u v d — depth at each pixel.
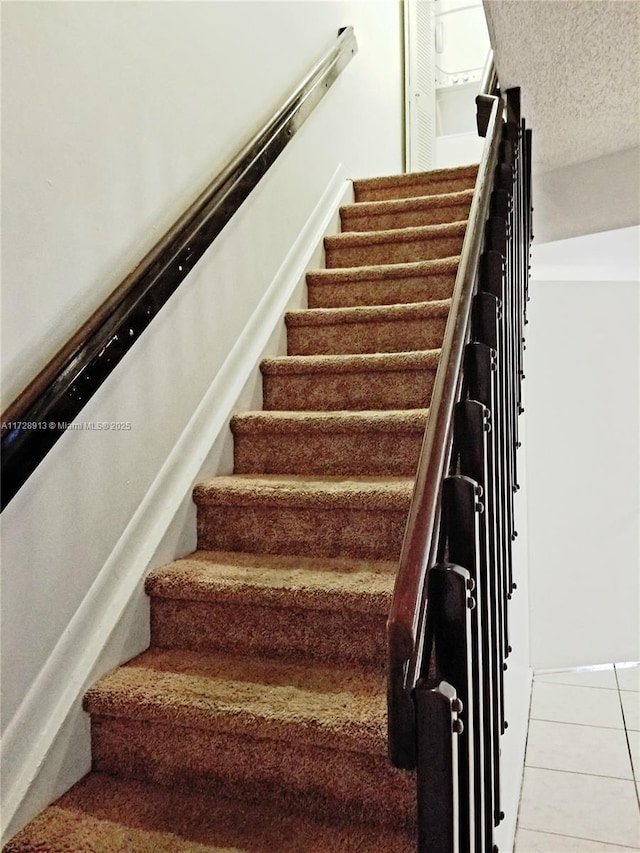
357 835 1.25
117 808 1.35
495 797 1.45
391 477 1.95
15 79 1.33
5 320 1.30
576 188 2.93
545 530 3.79
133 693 1.43
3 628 1.30
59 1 1.45
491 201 1.92
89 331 1.43
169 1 1.90
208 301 2.11
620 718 3.19
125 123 1.69
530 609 3.80
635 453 3.83
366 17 3.90
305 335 2.61
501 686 1.75
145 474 1.76
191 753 1.42
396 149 4.58
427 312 2.40
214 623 1.67
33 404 1.26
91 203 1.55
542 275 4.36
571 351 3.79
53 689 1.41
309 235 2.96
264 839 1.25
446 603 0.94
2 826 1.26
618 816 2.41
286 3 2.77
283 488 1.84
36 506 1.38
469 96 5.55
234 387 2.21
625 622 3.86
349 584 1.56
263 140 2.30
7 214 1.31
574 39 1.88
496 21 1.78
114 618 1.58
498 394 1.59
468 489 1.04
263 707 1.35
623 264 4.27
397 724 0.84
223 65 2.22
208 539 1.94
